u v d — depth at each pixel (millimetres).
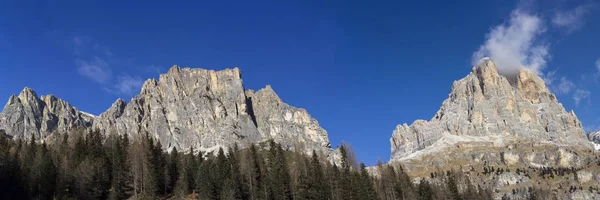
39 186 187500
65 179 194250
